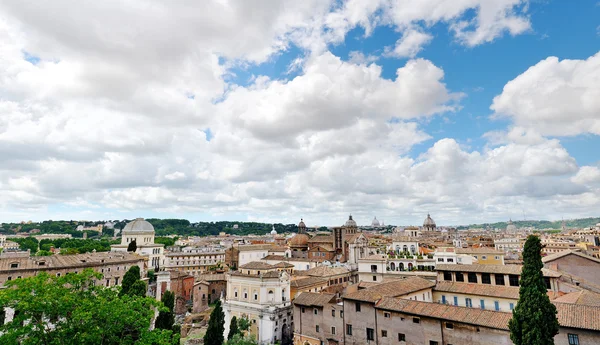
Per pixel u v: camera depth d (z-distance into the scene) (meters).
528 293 47.00
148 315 48.16
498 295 75.19
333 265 138.00
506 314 58.62
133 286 89.00
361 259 115.19
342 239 175.88
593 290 78.06
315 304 84.81
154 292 141.62
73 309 44.56
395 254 121.44
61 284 46.00
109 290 50.19
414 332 65.62
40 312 42.88
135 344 45.66
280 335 96.50
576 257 88.25
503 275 79.62
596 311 53.25
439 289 84.69
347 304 77.25
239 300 104.31
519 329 47.50
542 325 45.28
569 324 52.69
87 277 49.59
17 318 41.69
